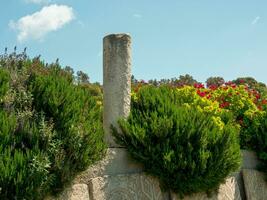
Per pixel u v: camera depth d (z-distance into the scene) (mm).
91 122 6539
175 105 7297
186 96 8586
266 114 8633
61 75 7367
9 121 5781
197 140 6762
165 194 6871
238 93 9133
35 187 5297
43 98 6414
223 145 6918
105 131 6980
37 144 5594
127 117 7000
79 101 6621
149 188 6758
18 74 6785
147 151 6695
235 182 7742
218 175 6859
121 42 7070
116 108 6957
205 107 8242
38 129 5961
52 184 5648
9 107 6152
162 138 6719
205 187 6832
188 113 7082
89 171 6312
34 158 5395
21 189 5164
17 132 5820
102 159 6477
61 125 6172
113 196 6391
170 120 6789
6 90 6324
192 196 6883
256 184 8258
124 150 6789
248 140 8484
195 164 6562
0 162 5195
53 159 5770
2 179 5105
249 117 8648
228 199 7469
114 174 6582
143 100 7387
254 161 8477
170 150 6609
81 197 6055
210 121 7211
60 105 6340
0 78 6453
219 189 7324
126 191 6527
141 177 6727
